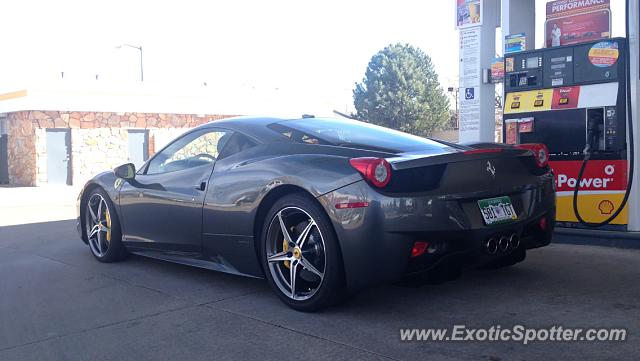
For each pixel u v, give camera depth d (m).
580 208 6.19
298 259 4.06
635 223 5.93
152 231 5.31
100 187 5.93
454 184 3.84
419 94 42.41
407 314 3.98
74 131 21.56
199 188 4.79
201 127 5.21
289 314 4.09
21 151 21.72
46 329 3.98
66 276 5.45
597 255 5.52
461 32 7.51
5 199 15.59
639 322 3.68
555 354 3.24
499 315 3.90
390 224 3.63
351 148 4.15
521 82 6.64
